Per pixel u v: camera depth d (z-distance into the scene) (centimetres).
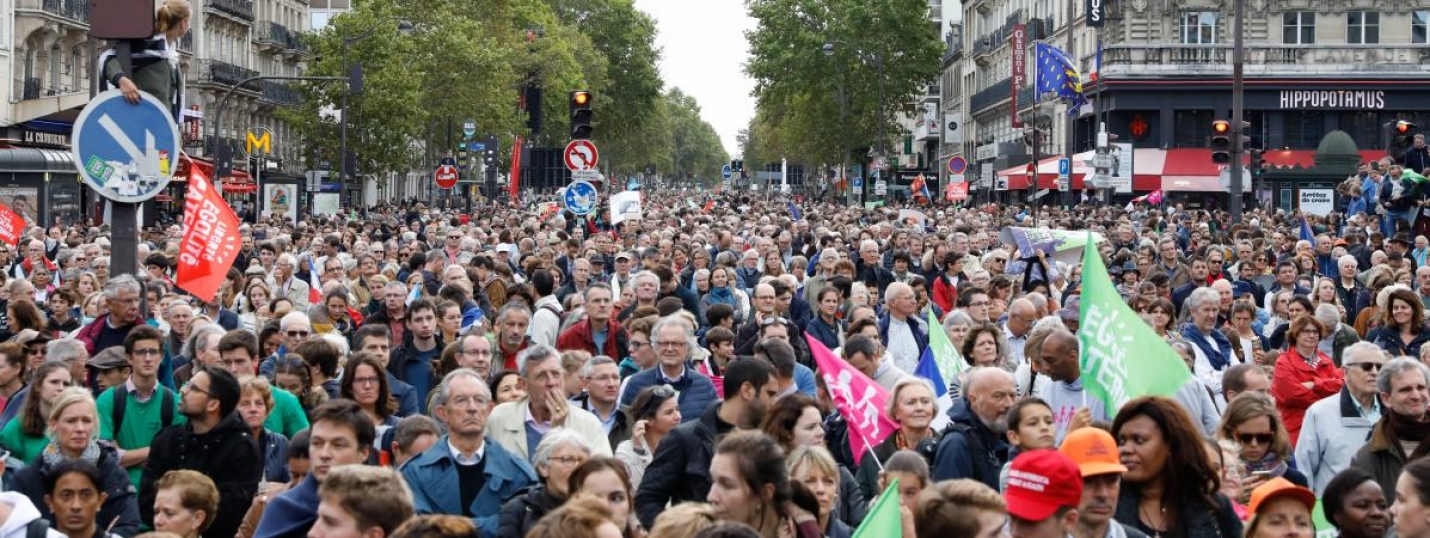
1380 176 3931
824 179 15662
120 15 1273
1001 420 1081
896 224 4050
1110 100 8231
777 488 809
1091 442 796
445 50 8425
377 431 1198
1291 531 843
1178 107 8162
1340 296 2441
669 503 1031
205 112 8969
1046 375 1329
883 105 11588
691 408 1332
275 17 10388
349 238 3481
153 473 1101
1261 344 2019
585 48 13325
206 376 1097
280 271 2306
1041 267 2369
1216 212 5028
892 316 1848
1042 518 741
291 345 1475
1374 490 872
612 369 1267
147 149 1305
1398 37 8094
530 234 3781
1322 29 8119
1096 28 8038
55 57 6962
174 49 1365
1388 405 1093
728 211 6700
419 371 1564
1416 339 1703
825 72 11706
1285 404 1466
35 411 1159
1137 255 2755
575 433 941
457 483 1027
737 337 1845
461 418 1023
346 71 7694
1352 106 8062
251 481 1105
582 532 700
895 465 931
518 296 2056
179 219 5875
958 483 736
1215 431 1147
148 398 1232
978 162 11862
